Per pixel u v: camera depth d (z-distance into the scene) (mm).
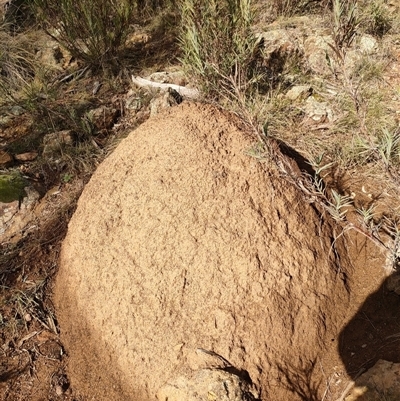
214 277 2123
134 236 2285
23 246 2924
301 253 2213
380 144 2627
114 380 2176
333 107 3293
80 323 2373
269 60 3998
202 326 2070
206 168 2299
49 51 4543
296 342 2086
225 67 3268
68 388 2238
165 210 2262
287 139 3062
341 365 2078
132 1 4777
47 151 3506
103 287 2305
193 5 3275
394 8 4465
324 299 2197
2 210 3139
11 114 3926
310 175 2447
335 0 2701
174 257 2180
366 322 2201
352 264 2375
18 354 2395
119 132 3643
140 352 2123
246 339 2041
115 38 4289
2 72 4332
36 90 4074
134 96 3957
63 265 2596
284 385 2004
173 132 2459
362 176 2742
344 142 2979
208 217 2209
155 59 4371
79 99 4008
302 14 4660
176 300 2129
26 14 5008
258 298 2096
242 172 2289
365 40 3902
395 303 2242
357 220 2490
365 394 1945
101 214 2438
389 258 2316
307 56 3996
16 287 2689
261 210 2227
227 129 2436
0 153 3521
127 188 2416
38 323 2504
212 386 1880
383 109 3221
